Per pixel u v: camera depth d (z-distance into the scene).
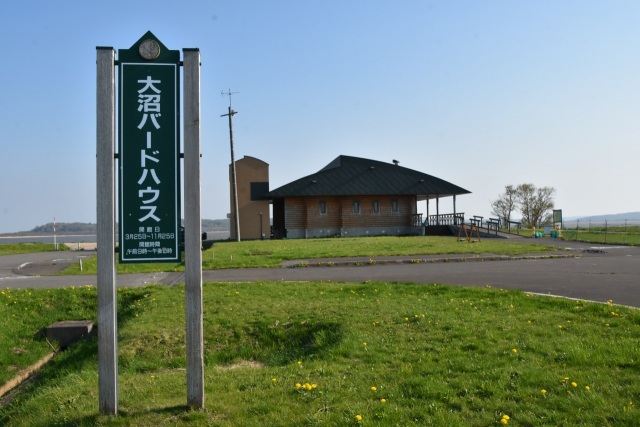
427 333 8.62
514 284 14.51
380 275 17.84
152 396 6.59
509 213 61.28
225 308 11.76
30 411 6.62
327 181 48.00
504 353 7.25
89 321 13.12
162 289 15.52
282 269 21.02
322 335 9.34
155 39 6.05
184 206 5.93
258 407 5.87
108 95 5.91
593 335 7.88
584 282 14.47
